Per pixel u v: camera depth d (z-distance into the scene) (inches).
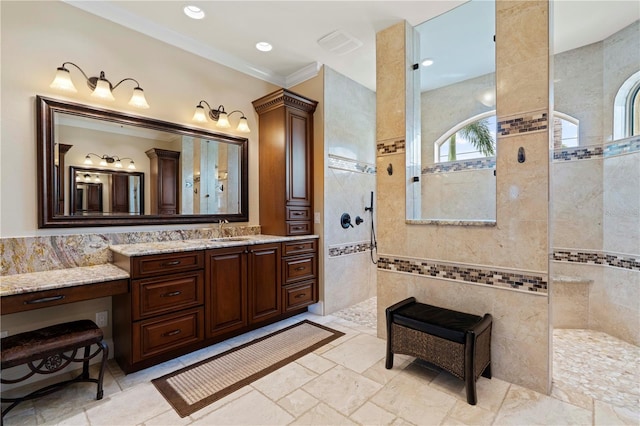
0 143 75.7
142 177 100.7
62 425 62.2
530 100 74.8
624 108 102.3
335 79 134.0
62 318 84.1
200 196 114.4
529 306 75.1
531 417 63.9
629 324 98.7
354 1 88.8
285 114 121.0
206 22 99.3
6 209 76.5
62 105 83.8
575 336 104.7
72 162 86.7
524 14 75.5
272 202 126.3
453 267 87.7
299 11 93.6
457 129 105.4
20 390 75.1
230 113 123.1
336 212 135.0
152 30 100.8
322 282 129.3
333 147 133.2
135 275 78.8
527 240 75.4
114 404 69.0
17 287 64.9
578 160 112.2
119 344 85.7
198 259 91.5
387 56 102.7
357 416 64.7
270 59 124.6
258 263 108.4
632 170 97.6
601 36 105.2
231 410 66.9
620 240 101.5
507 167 78.2
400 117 99.7
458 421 62.9
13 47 77.5
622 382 76.8
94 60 90.0
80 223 87.5
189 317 89.4
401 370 83.3
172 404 69.0
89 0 88.0
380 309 104.7
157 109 103.2
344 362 88.0
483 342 75.1
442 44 105.9
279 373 81.9
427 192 109.2
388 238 102.6
